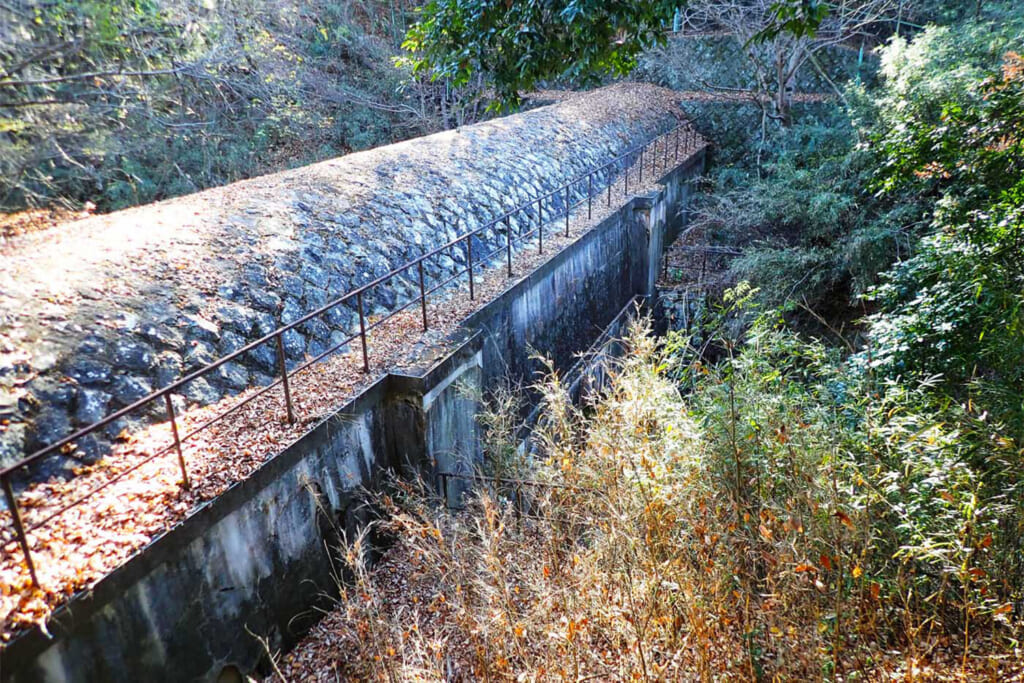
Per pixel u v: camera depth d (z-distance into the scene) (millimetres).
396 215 9344
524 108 21203
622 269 13367
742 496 4543
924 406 5938
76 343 5648
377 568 6191
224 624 4750
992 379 6402
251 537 4945
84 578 3893
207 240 7418
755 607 4086
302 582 5473
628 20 6430
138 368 5820
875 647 3971
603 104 18531
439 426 6855
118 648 4039
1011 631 4105
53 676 3709
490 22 6688
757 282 13016
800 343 6824
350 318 7637
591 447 5695
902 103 12141
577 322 11383
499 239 10445
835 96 18578
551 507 5434
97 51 8844
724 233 15836
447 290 8773
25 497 4641
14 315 5570
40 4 7941
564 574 5023
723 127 19391
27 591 3752
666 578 4262
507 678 4355
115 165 11008
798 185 14109
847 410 5926
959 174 8469
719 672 4043
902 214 11836
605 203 13078
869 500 4289
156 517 4402
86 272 6402
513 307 8961
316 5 17406
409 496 5926
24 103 7465
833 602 3990
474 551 5195
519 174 12289
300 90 15555
